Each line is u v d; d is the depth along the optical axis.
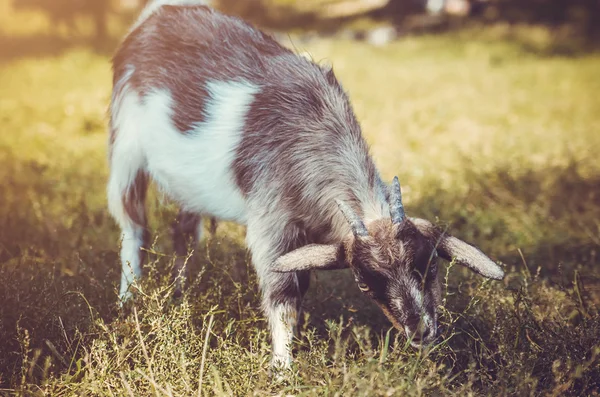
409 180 8.18
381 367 3.65
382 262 3.68
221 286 4.62
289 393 3.83
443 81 16.52
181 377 3.81
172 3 5.55
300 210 4.37
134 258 5.36
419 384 3.47
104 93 12.62
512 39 23.11
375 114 12.34
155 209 6.43
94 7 26.05
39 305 4.39
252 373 3.85
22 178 8.00
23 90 14.37
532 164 8.99
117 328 4.09
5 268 4.86
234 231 6.12
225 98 4.74
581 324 4.30
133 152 5.22
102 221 6.65
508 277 5.19
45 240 5.97
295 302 4.46
